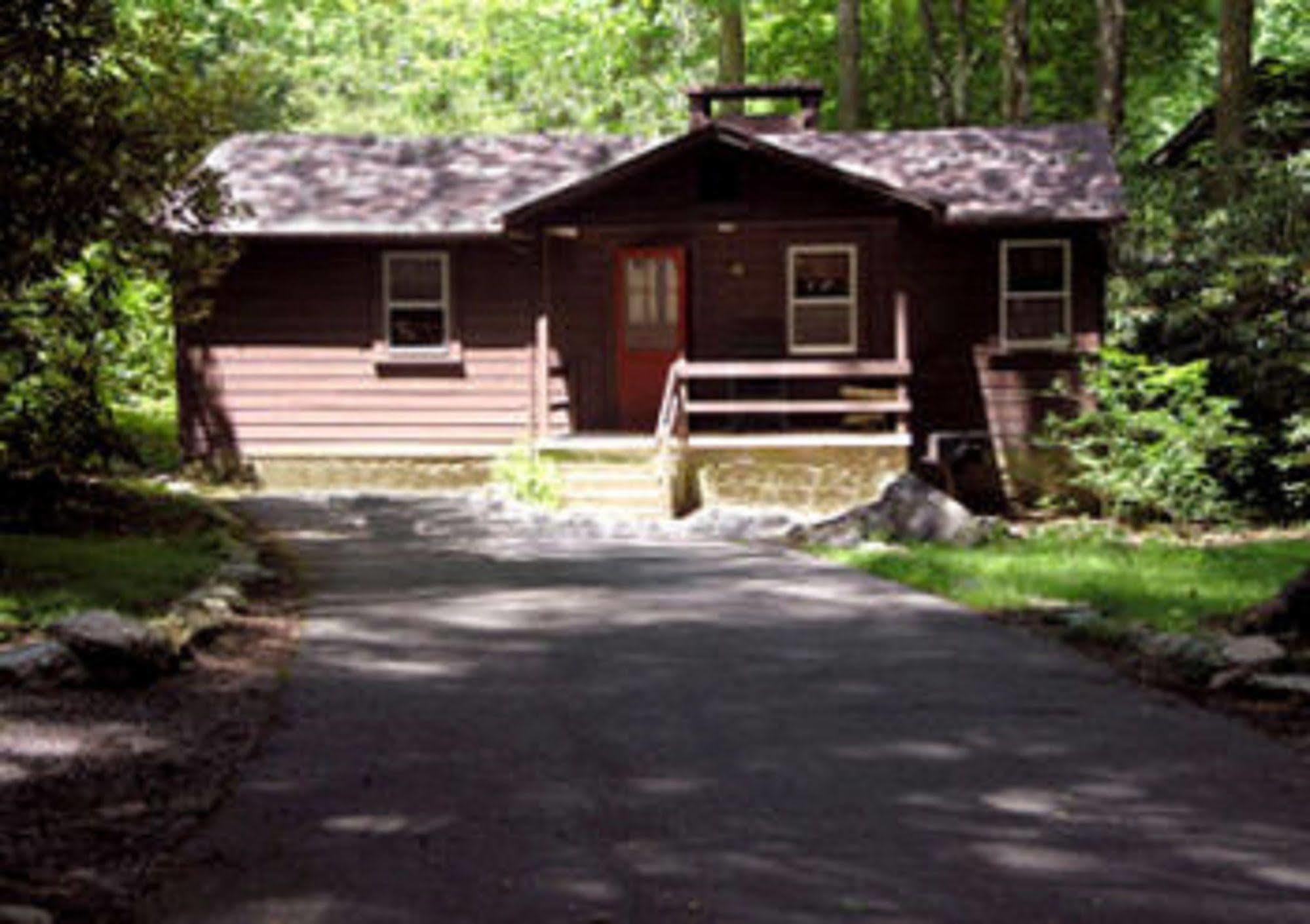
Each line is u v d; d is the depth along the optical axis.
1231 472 17.09
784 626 9.23
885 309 18.83
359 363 19.36
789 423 18.97
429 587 10.73
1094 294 18.41
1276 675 7.28
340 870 4.70
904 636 8.90
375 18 39.03
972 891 4.52
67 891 4.45
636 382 19.41
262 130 35.28
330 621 9.21
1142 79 34.44
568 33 32.91
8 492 11.73
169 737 6.23
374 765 5.94
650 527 14.99
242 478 19.36
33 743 5.93
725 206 17.28
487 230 18.47
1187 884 4.59
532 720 6.73
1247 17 21.20
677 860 4.81
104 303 11.11
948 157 19.59
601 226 17.47
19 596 8.40
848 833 5.11
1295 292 18.16
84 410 11.15
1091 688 7.45
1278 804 5.45
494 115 37.69
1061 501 18.42
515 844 4.97
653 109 35.84
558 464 16.80
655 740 6.40
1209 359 17.44
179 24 11.13
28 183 9.30
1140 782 5.75
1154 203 19.98
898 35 33.97
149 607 8.56
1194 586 10.45
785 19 33.44
